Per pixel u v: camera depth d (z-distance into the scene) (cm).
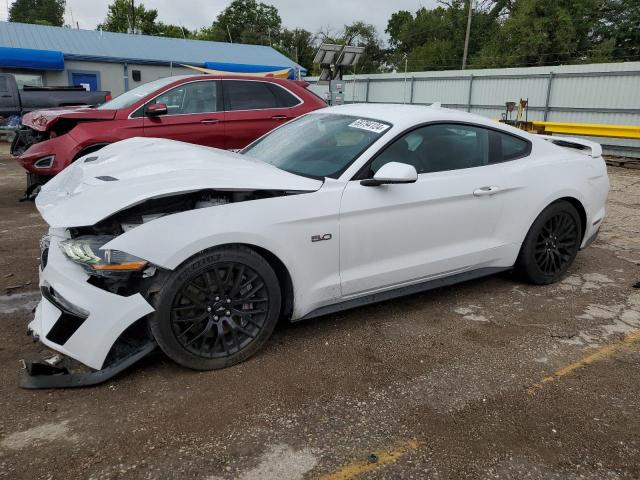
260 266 294
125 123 655
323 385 282
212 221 278
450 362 310
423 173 360
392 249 345
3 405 256
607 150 1544
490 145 400
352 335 342
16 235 559
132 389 273
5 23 2414
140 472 215
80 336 268
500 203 390
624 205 790
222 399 267
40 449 227
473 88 2148
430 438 241
